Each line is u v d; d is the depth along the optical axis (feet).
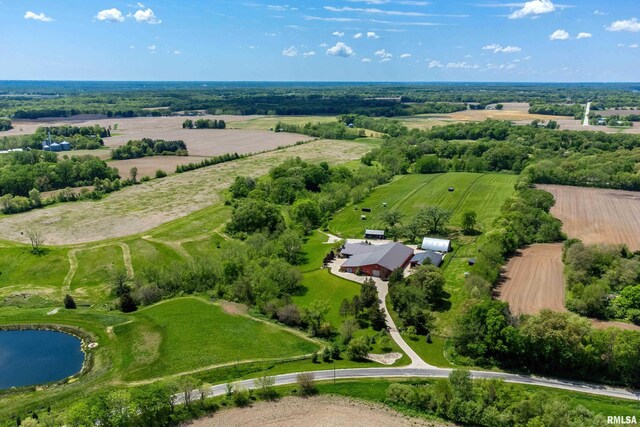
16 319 346.95
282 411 240.53
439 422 231.50
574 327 267.59
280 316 335.88
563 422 210.38
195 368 279.08
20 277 420.77
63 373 284.00
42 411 241.96
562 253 420.36
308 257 458.91
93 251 461.78
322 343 309.01
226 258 425.69
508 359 278.87
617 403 238.68
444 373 270.87
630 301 319.47
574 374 265.34
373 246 456.86
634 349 251.39
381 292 377.30
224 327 326.65
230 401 248.52
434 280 351.67
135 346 304.71
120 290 392.68
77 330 331.16
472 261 411.34
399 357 289.12
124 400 224.74
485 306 292.20
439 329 320.91
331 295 378.32
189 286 394.32
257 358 290.35
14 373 284.00
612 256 377.50
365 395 251.80
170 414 237.25
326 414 237.45
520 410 222.89
